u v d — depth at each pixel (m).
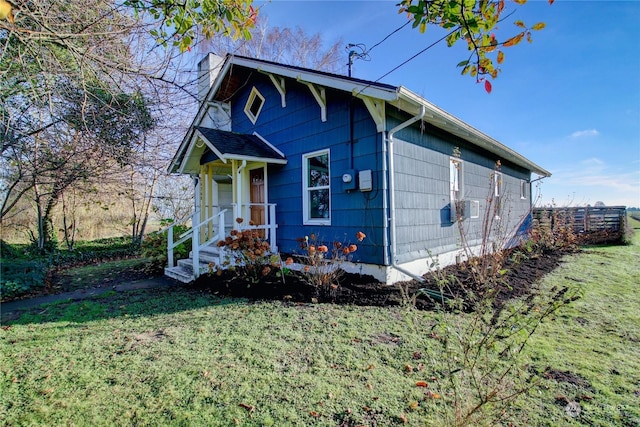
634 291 5.21
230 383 2.55
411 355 2.96
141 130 5.22
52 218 10.50
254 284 5.60
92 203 11.14
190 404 2.29
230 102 9.30
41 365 2.94
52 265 8.83
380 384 2.50
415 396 2.33
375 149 5.38
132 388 2.52
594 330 3.57
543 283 5.66
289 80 7.14
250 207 8.24
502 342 3.09
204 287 5.95
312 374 2.66
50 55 3.16
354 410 2.19
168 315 4.36
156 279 7.09
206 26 2.97
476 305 2.60
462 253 6.81
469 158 8.37
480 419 1.83
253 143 7.54
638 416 2.09
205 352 3.13
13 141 5.73
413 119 5.02
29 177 7.33
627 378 2.56
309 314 4.18
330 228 6.17
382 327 3.66
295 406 2.24
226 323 3.94
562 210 11.84
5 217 9.70
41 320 4.30
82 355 3.14
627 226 11.79
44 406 2.31
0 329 3.95
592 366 2.75
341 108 5.95
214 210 9.23
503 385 2.07
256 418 2.12
